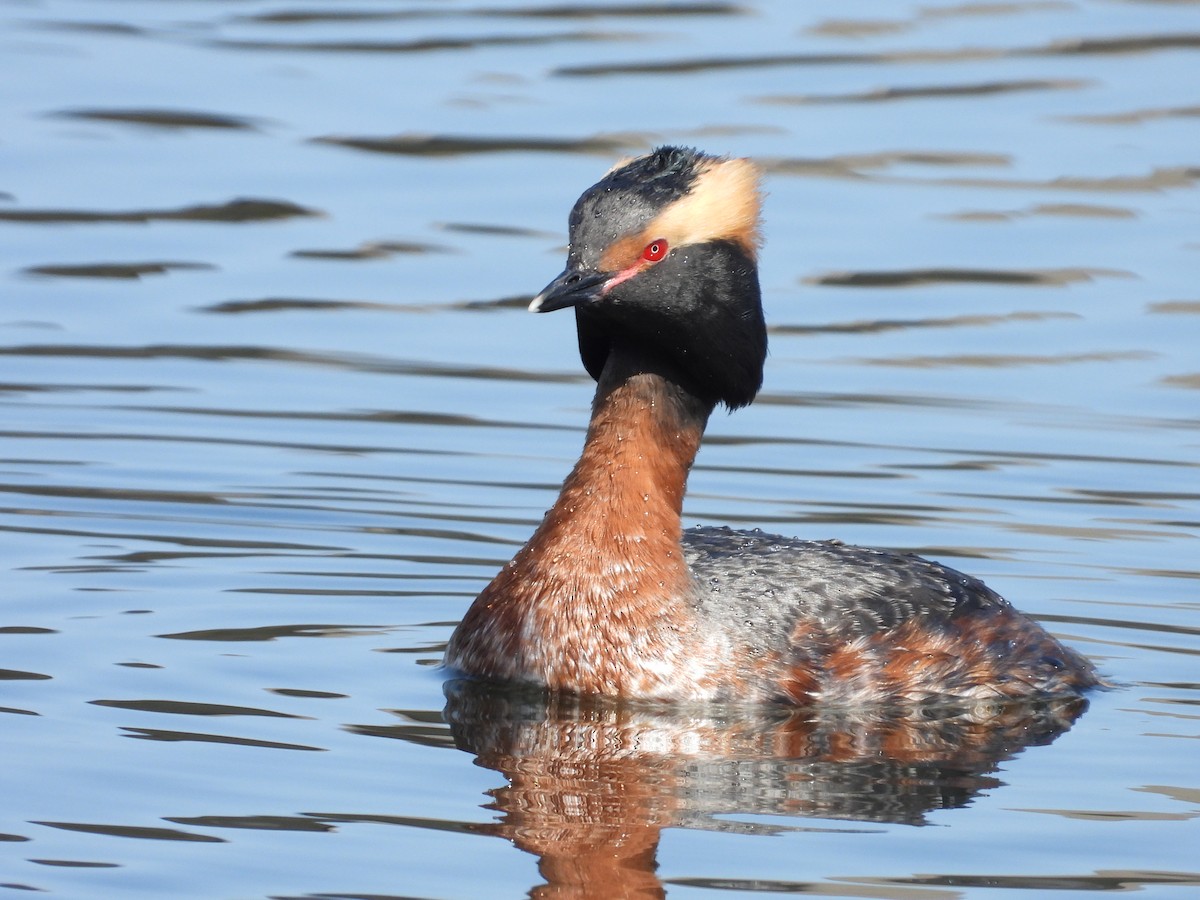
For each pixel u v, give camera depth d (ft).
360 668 39.11
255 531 48.29
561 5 87.66
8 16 86.63
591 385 59.62
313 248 67.82
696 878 29.14
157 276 65.82
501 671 38.50
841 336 62.69
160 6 88.28
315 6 88.28
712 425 56.85
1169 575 46.34
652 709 37.60
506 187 71.51
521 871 29.19
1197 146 74.08
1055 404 57.93
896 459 54.19
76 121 75.92
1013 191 71.00
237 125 75.92
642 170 38.86
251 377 59.21
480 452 54.44
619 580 38.19
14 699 35.94
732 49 82.33
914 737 36.58
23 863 28.86
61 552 46.06
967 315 63.77
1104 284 65.51
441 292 65.26
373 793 32.19
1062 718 37.83
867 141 74.18
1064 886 29.09
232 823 30.58
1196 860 30.09
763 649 38.52
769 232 68.90
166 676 37.81
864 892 28.71
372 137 74.74
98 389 57.82
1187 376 59.62
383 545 47.62
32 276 65.36
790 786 33.47
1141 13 86.28
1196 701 38.81
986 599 41.63
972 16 86.43
